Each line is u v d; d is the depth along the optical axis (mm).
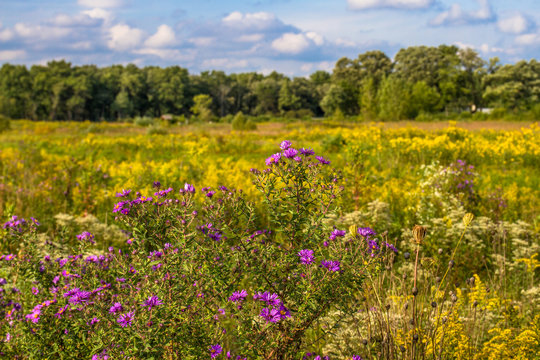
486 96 74625
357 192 6629
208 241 2367
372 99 56250
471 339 2969
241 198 2576
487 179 9914
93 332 2277
